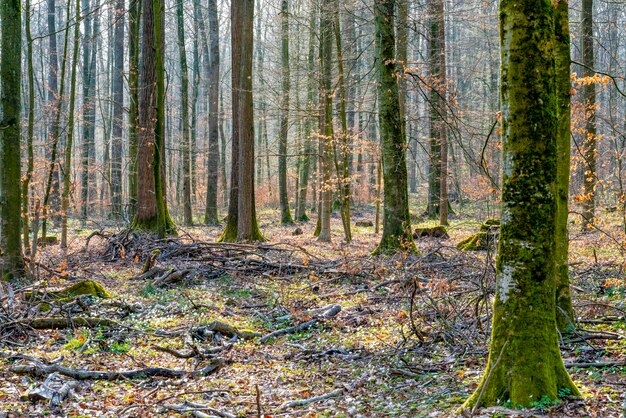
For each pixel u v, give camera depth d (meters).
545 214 5.28
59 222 29.72
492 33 31.06
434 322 9.07
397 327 9.47
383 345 8.59
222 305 11.69
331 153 21.92
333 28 19.81
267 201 43.16
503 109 5.39
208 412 6.18
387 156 16.64
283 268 14.98
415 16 21.62
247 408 6.34
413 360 7.82
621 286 10.30
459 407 5.71
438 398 6.20
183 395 6.86
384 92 16.58
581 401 5.20
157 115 17.34
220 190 41.16
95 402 6.56
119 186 31.41
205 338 9.37
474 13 22.41
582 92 15.43
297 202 33.16
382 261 14.80
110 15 30.77
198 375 7.65
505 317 5.42
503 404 5.28
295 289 13.13
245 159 20.33
